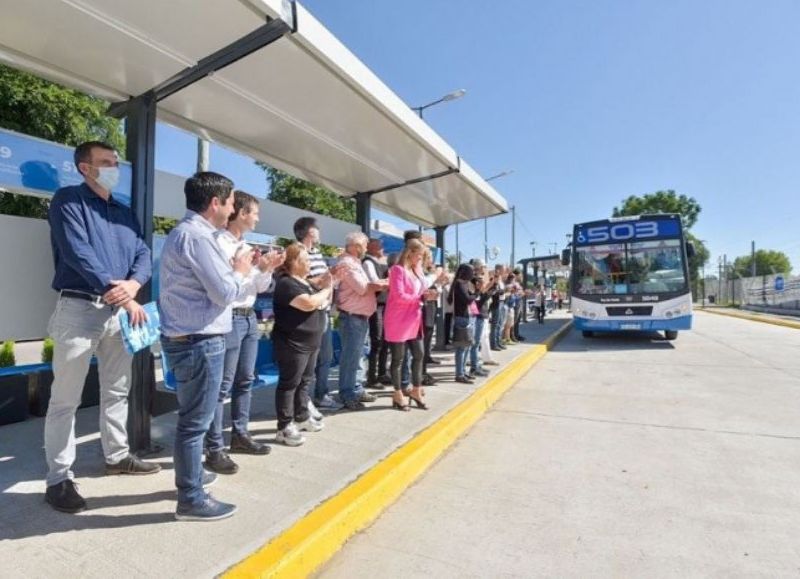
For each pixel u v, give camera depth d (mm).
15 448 3848
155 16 3080
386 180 7203
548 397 6559
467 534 2936
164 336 2664
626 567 2592
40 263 3387
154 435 4203
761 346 11867
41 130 13195
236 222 3547
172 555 2350
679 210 45219
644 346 12062
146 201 3848
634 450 4426
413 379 5305
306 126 5102
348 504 2938
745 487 3617
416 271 5289
